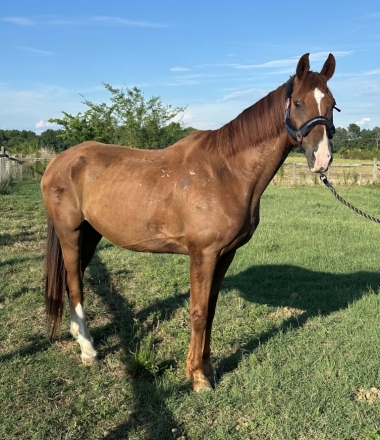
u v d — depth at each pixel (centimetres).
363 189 1675
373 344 365
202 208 279
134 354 329
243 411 282
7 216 957
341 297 484
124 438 258
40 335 381
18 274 545
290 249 690
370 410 279
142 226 304
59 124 1908
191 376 310
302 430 261
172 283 515
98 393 299
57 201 344
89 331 385
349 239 771
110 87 1886
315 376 317
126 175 315
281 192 1545
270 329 404
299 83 269
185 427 266
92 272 555
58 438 254
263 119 282
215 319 423
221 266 305
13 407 280
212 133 306
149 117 1895
